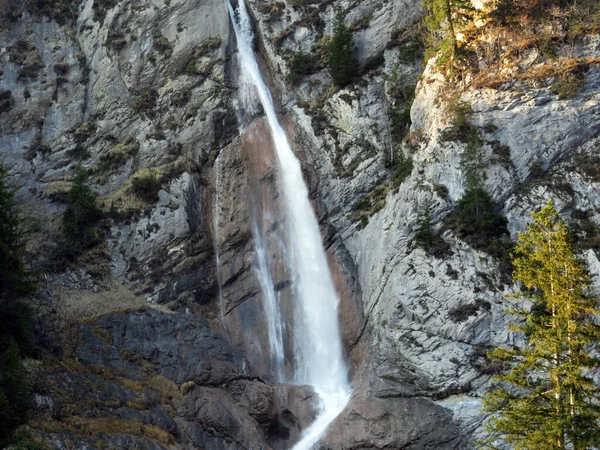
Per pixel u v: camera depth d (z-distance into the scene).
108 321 53.91
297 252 59.88
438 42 60.91
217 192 62.53
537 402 37.38
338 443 50.06
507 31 58.25
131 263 58.84
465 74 57.62
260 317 58.19
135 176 61.97
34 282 49.97
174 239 59.31
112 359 51.75
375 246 56.31
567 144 53.50
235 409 51.78
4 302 48.28
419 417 49.22
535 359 36.50
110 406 47.53
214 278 59.34
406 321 51.91
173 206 60.41
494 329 49.41
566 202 51.41
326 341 56.56
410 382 50.88
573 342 35.72
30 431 42.53
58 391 46.28
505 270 50.41
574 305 35.91
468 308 50.16
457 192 53.69
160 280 58.19
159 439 47.28
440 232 53.06
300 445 51.22
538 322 36.72
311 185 61.47
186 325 55.41
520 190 52.72
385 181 59.44
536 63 56.47
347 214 59.59
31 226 59.88
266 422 51.94
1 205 51.53
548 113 54.34
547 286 36.91
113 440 45.16
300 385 54.06
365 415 50.44
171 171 62.06
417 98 58.72
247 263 59.84
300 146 63.16
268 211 61.50
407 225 54.00
